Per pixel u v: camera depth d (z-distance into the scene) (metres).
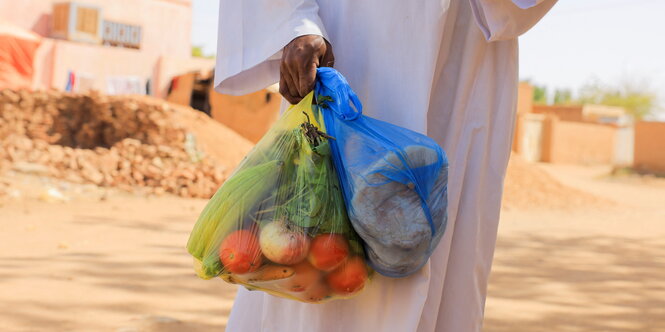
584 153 35.81
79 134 12.62
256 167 1.73
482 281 2.11
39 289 4.20
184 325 3.51
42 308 3.75
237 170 1.79
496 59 2.05
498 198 2.09
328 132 1.77
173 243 6.28
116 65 23.95
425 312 1.98
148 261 5.30
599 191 18.61
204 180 10.50
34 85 21.53
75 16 23.00
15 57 20.73
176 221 7.78
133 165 10.73
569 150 35.16
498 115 2.06
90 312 3.71
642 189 20.55
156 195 9.90
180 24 27.34
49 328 3.37
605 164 35.81
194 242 1.73
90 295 4.10
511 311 4.21
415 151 1.68
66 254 5.43
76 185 9.88
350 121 1.78
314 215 1.67
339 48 2.02
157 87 25.14
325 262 1.67
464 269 2.04
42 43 21.95
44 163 10.51
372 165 1.67
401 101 1.93
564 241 7.82
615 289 5.07
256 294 2.27
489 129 2.05
